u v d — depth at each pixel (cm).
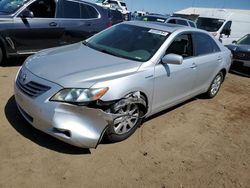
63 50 443
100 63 387
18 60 730
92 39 498
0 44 642
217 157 404
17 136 368
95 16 806
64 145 363
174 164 369
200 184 340
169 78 441
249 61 962
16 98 377
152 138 420
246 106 648
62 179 309
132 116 394
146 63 405
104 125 351
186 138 441
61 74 348
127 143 394
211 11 1653
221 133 482
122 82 360
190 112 549
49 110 327
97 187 306
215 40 602
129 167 346
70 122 330
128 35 471
